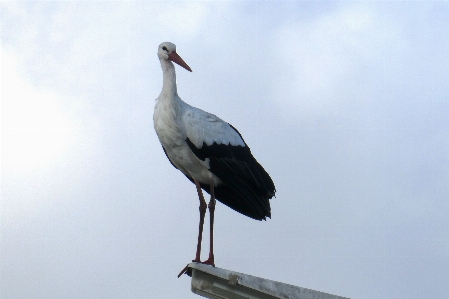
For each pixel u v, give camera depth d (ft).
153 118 35.29
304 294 27.76
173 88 34.81
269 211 36.88
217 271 28.19
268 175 36.76
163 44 35.60
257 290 27.66
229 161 35.09
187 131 34.45
